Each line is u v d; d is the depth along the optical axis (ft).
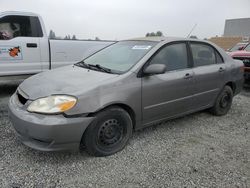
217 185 9.53
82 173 9.93
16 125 10.43
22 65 19.90
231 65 17.24
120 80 11.27
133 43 14.48
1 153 11.03
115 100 10.88
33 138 10.00
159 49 13.11
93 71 12.52
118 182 9.46
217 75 15.98
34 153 11.18
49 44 21.08
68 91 10.24
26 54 19.97
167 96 13.09
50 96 10.09
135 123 12.17
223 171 10.46
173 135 13.79
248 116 17.66
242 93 24.90
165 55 13.37
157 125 15.08
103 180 9.55
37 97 10.28
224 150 12.32
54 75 12.37
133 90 11.54
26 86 11.63
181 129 14.70
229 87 17.44
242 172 10.46
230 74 17.04
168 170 10.36
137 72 11.87
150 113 12.59
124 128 11.62
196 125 15.46
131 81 11.57
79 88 10.43
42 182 9.28
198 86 14.78
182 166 10.69
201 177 9.98
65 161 10.69
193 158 11.39
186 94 14.14
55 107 9.78
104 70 12.41
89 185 9.24
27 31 20.10
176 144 12.71
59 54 21.80
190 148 12.35
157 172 10.18
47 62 21.22
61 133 9.73
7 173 9.66
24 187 8.96
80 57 23.11
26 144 10.34
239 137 13.97
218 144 12.96
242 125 15.84
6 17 19.01
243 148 12.64
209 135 14.06
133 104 11.64
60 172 9.93
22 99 10.95
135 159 11.08
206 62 15.72
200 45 15.60
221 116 17.34
